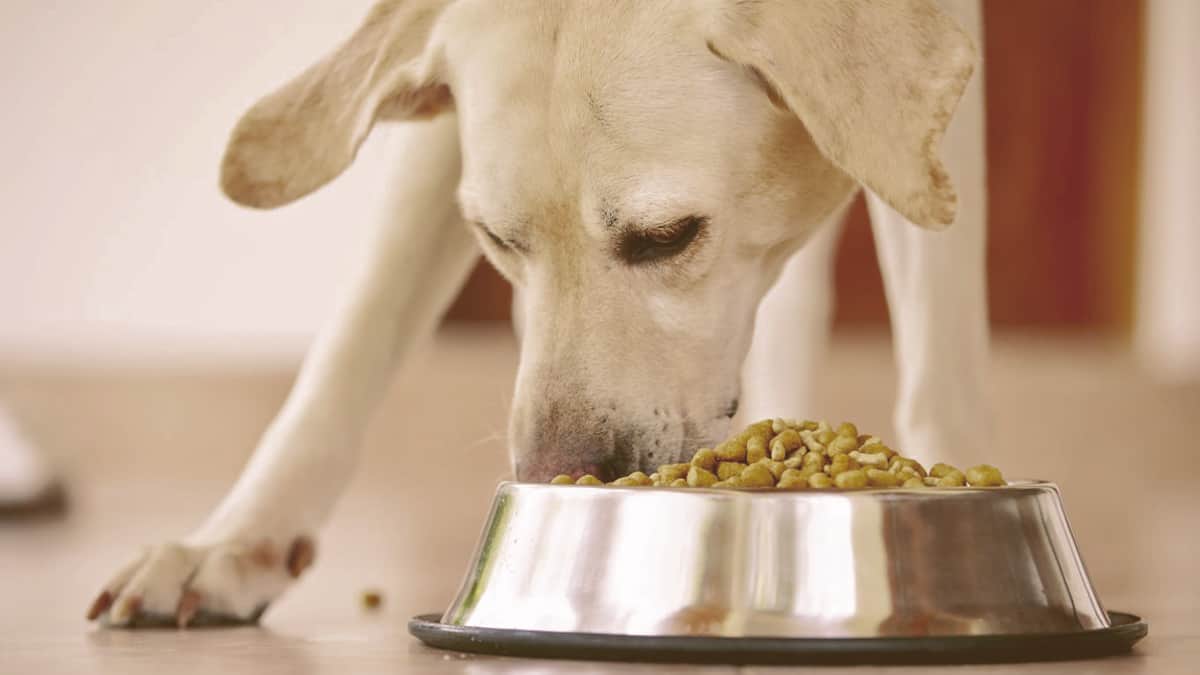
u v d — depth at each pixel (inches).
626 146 103.3
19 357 310.0
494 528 90.4
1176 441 300.0
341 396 115.2
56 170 310.5
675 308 106.5
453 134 118.0
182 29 310.5
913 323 120.5
